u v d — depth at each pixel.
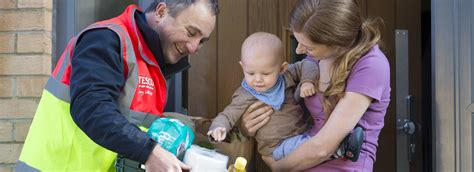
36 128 1.86
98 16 2.80
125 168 1.79
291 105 2.30
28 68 2.62
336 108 2.00
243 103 2.31
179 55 2.01
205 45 2.97
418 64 3.05
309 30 1.96
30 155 1.84
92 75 1.68
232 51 2.98
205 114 2.96
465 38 2.84
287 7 3.00
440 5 2.86
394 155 3.04
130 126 1.66
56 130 1.82
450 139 2.85
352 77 1.99
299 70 2.30
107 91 1.68
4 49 2.63
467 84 2.84
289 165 2.08
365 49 1.99
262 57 2.21
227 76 2.98
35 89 2.62
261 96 2.28
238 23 2.99
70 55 1.84
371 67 1.97
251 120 2.29
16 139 2.62
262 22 3.00
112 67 1.73
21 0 2.62
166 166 1.65
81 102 1.64
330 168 2.07
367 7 3.04
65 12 2.73
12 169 2.62
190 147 1.82
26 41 2.62
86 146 1.82
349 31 1.96
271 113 2.29
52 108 1.84
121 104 1.80
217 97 2.97
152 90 1.87
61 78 1.84
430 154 3.07
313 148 2.00
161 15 1.95
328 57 2.04
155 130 1.76
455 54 2.85
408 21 3.05
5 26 2.63
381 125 2.11
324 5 1.96
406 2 3.04
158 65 1.92
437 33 2.86
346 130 1.98
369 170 2.08
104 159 1.84
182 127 1.79
